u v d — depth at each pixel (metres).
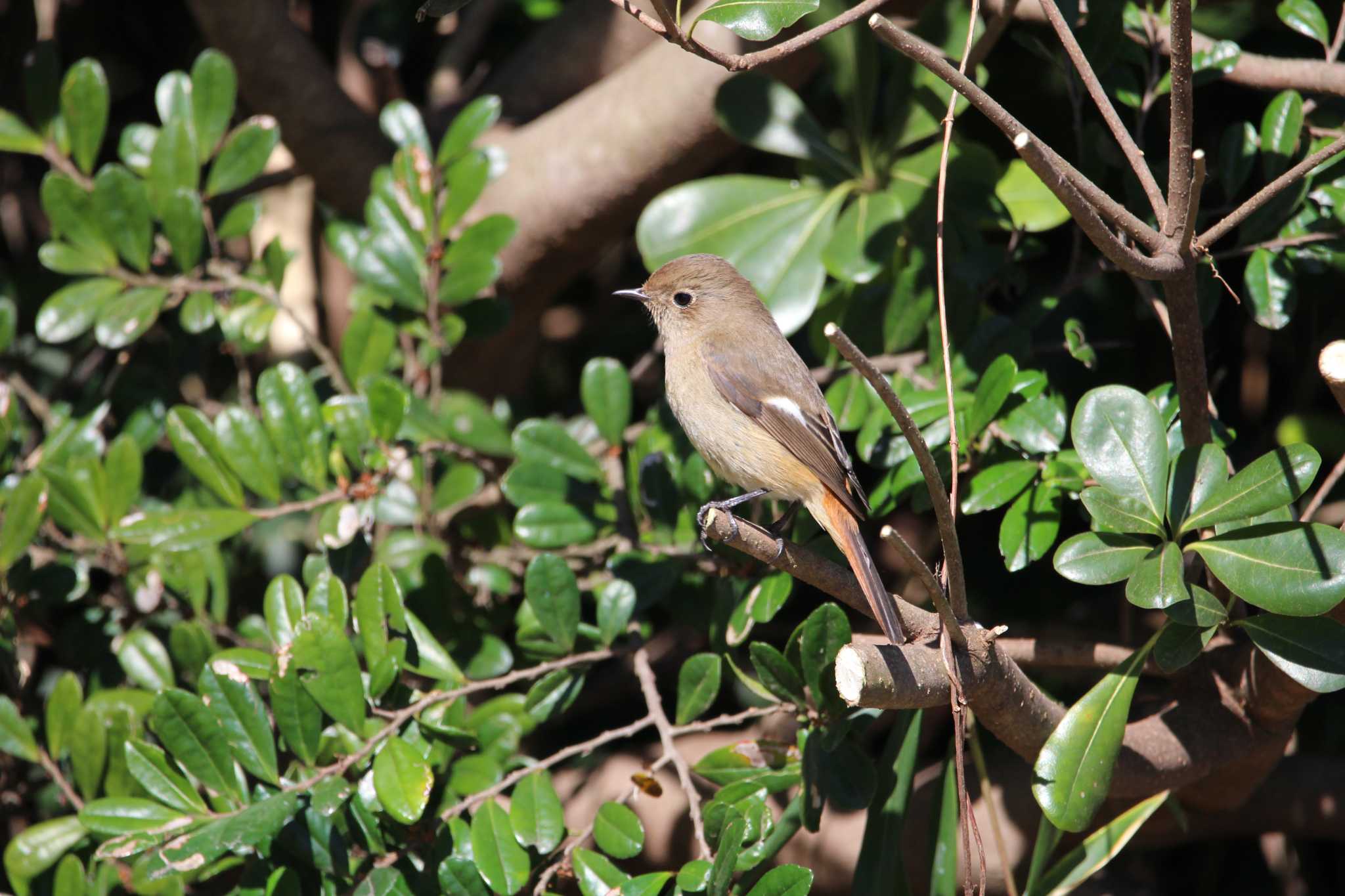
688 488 8.61
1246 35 9.77
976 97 5.32
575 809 9.68
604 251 11.00
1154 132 9.81
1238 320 10.02
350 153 10.76
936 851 7.18
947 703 6.07
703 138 9.77
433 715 7.55
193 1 10.22
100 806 7.00
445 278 9.00
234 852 7.54
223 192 9.45
